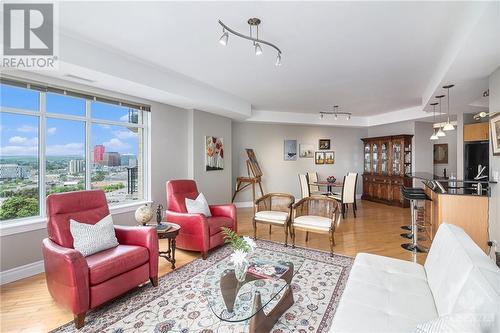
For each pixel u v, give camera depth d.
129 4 2.06
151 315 2.12
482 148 5.30
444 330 1.01
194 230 3.36
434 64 3.29
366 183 7.72
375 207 6.63
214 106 4.68
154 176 4.40
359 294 1.66
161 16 2.23
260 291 1.93
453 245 1.69
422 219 4.73
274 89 4.54
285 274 2.18
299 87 4.38
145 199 4.36
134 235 2.60
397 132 7.08
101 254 2.30
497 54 2.44
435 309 1.52
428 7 2.06
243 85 4.29
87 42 2.71
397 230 4.56
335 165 7.89
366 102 5.50
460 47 2.35
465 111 5.25
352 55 3.02
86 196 2.65
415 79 3.90
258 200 4.10
